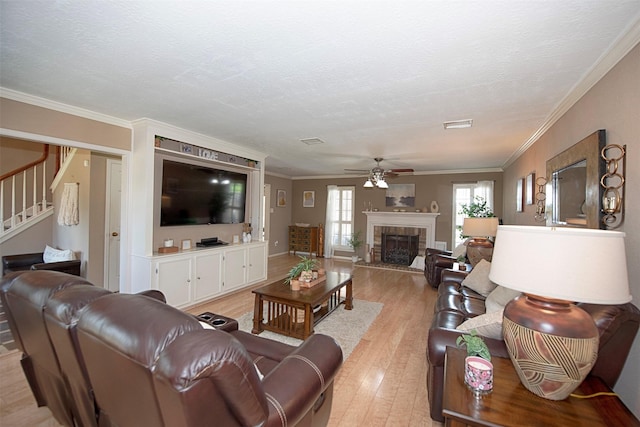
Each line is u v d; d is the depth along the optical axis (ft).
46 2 4.68
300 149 15.99
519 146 14.17
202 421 2.75
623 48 5.64
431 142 13.79
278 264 23.21
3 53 6.33
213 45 5.93
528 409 3.92
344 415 6.25
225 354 2.75
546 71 6.82
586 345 3.81
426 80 7.39
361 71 6.95
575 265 3.70
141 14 4.99
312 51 6.11
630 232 5.59
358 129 11.87
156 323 3.03
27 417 6.03
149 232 11.29
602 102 6.65
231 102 9.11
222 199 15.16
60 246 16.07
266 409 3.26
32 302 4.35
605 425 3.64
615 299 3.60
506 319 4.42
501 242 4.43
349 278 12.50
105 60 6.62
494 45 5.77
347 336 10.07
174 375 2.55
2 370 7.63
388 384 7.38
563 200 8.73
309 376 4.32
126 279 11.59
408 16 4.91
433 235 22.98
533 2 4.52
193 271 12.59
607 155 6.40
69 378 4.40
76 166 14.78
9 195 17.30
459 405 4.00
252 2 4.63
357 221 26.32
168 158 12.78
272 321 10.62
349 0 4.54
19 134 8.64
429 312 12.58
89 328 3.38
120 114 10.43
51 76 7.46
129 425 3.52
